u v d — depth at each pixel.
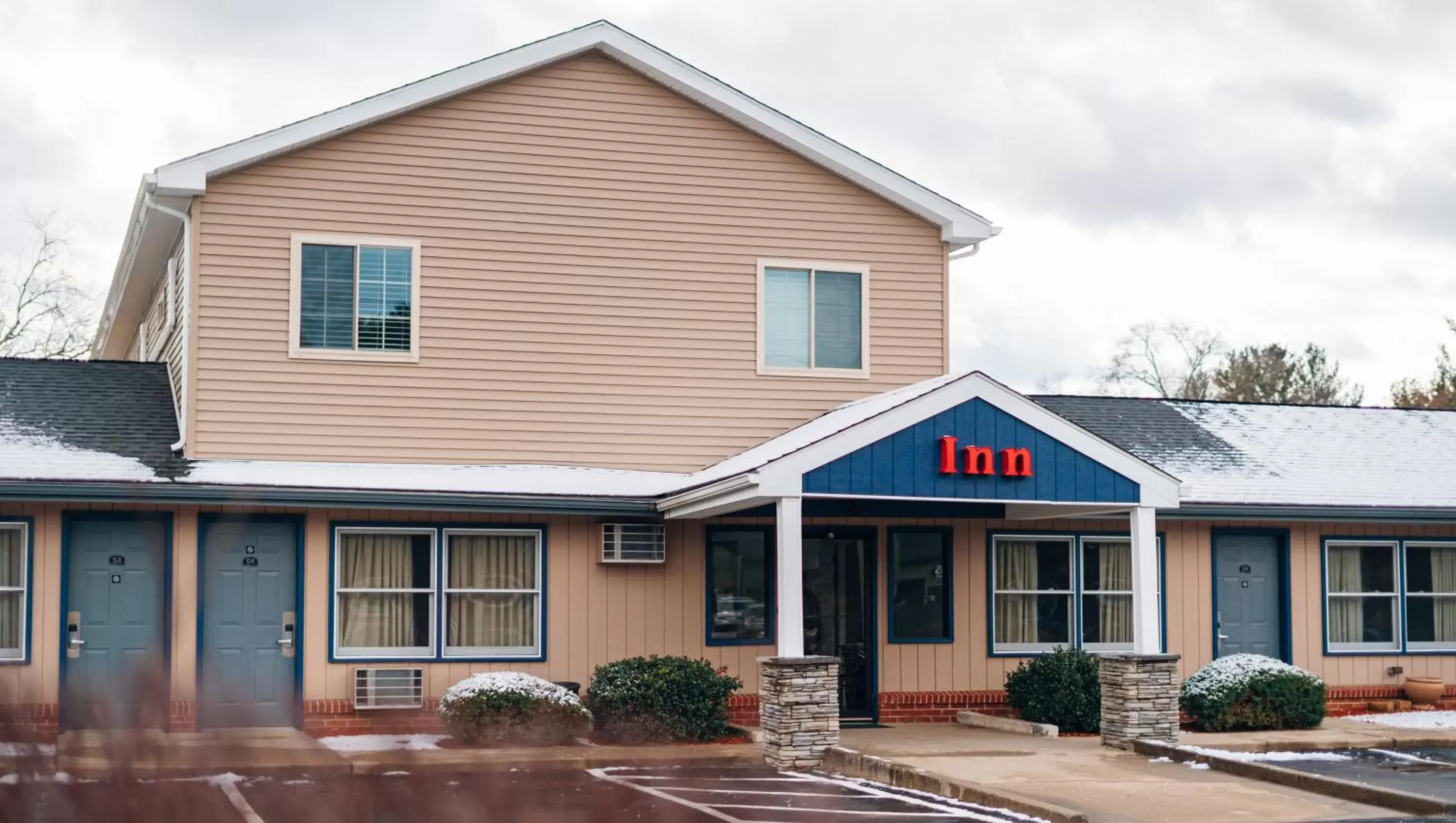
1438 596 21.36
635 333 18.88
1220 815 12.30
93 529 16.16
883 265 20.02
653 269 19.02
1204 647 20.22
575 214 18.77
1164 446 21.77
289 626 16.72
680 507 17.20
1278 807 12.69
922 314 20.12
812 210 19.73
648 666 16.86
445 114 18.34
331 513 16.92
